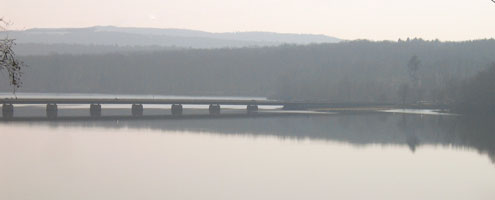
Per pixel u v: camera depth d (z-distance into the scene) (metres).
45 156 126.00
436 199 93.06
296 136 169.75
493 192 97.88
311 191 97.25
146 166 116.38
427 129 195.38
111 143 148.25
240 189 97.75
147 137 162.38
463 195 96.00
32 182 100.38
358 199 92.50
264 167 117.25
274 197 92.88
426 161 126.69
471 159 130.00
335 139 163.75
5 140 150.12
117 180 103.12
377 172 113.69
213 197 92.19
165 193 94.12
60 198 89.81
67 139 154.38
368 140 162.38
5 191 93.69
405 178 108.44
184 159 125.12
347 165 120.69
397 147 148.62
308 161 125.12
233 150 139.25
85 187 97.25
